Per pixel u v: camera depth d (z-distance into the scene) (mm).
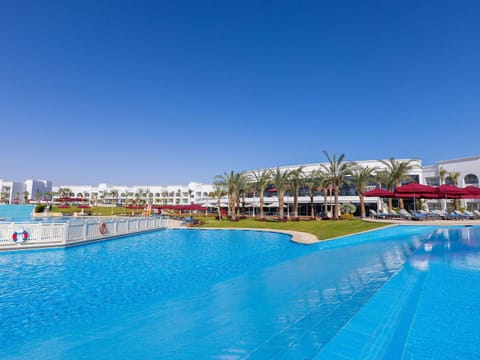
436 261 10359
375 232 19562
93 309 7168
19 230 15961
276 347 4473
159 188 122625
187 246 19109
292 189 42844
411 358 4199
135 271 11484
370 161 49312
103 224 21734
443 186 24688
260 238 23844
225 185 44875
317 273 9789
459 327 5121
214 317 6125
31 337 5602
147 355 4652
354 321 5262
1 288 9062
